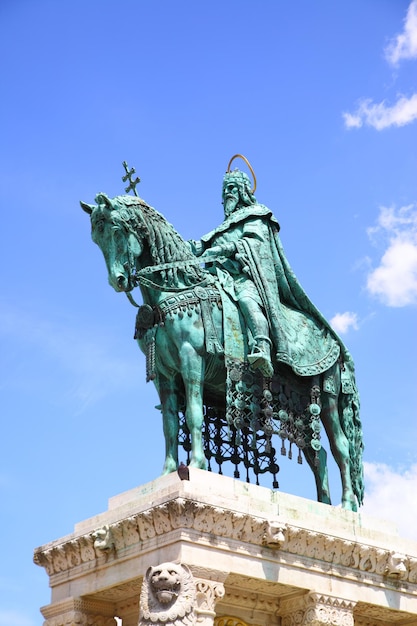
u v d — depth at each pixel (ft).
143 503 50.14
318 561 51.70
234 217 57.88
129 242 52.90
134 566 49.19
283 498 52.42
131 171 57.11
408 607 54.24
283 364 55.36
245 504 50.14
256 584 50.19
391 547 54.13
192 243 58.03
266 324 54.19
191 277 54.29
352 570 52.80
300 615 51.37
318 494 56.65
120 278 52.26
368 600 52.85
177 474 50.39
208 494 49.03
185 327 52.85
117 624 52.54
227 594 50.93
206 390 56.08
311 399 56.29
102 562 50.70
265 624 52.06
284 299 57.98
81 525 52.60
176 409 54.70
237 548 49.01
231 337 53.52
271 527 49.75
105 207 52.85
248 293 54.60
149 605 46.70
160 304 53.52
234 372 53.01
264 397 53.47
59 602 51.93
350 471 57.11
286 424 55.11
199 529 48.03
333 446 57.16
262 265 55.93
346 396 58.18
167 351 53.42
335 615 51.34
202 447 52.75
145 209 54.19
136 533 49.24
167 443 54.13
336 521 53.21
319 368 56.24
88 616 51.62
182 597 46.55
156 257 53.83
